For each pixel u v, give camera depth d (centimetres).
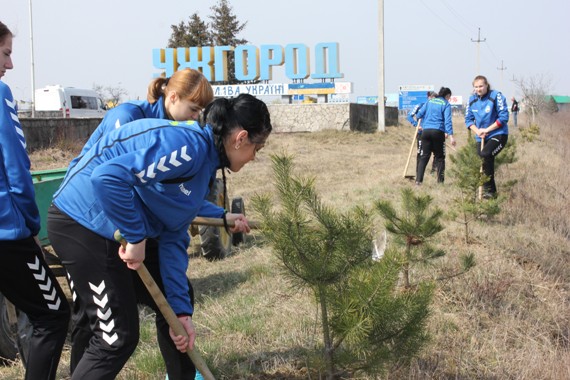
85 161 278
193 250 766
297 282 326
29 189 303
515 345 460
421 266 544
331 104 2834
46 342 310
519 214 870
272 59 3038
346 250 314
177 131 271
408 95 5356
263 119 286
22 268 303
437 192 1027
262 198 324
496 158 927
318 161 1911
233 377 378
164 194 277
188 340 296
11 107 303
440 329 460
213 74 3105
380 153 2267
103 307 279
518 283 581
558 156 1805
